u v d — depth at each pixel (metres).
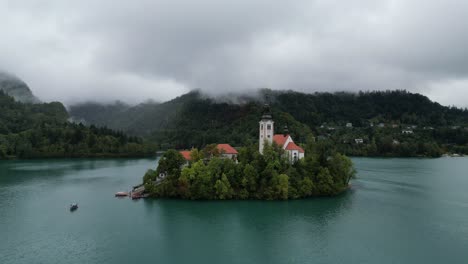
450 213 127.94
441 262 85.12
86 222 117.44
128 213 127.94
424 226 112.25
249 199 145.25
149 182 157.62
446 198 153.38
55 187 181.62
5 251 92.75
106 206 138.50
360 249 93.00
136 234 105.44
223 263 85.12
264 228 110.06
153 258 88.12
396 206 137.88
